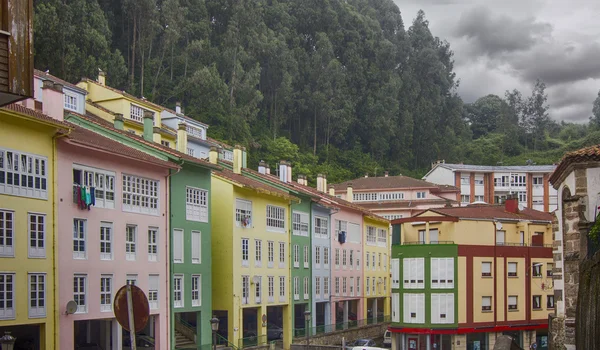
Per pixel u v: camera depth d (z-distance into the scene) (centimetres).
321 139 12744
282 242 5847
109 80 8325
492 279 5781
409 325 5738
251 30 10994
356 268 7369
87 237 3738
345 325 6669
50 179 3488
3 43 1759
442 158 15088
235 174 5647
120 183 4012
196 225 4725
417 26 17312
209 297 4831
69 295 3584
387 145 13688
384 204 10288
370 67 13875
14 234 3250
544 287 6006
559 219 3328
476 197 12062
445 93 16712
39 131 3425
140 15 9525
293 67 11688
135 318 1419
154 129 5156
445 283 5681
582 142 17488
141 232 4175
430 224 5884
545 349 6072
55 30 7762
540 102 19750
